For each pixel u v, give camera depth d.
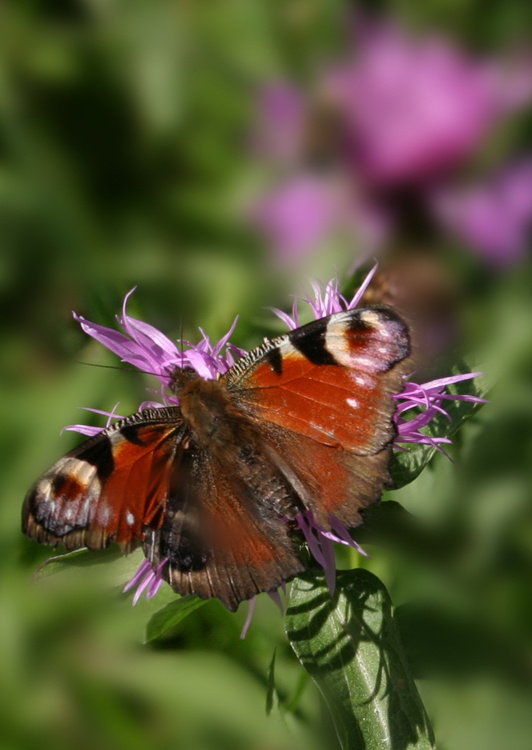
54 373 0.60
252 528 0.52
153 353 0.55
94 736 0.56
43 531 0.52
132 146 0.63
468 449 0.57
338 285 0.55
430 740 0.53
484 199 0.57
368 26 0.58
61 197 0.62
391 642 0.53
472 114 0.56
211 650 0.57
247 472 0.52
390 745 0.53
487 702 0.55
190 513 0.52
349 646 0.53
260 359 0.53
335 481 0.52
